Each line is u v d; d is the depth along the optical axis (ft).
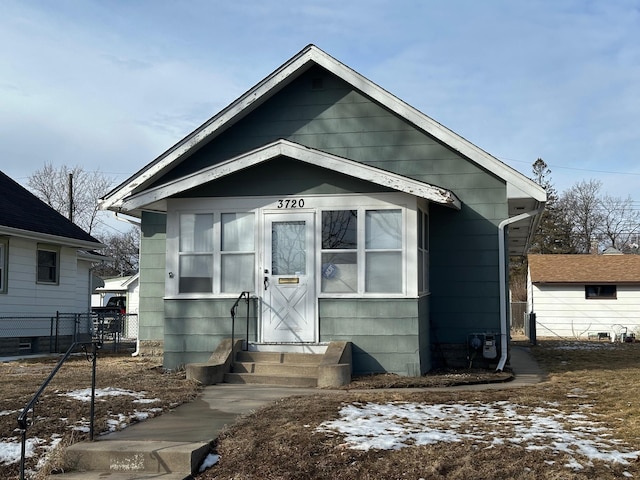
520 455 21.79
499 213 45.42
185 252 42.75
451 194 39.55
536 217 50.60
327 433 24.44
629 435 24.20
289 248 41.70
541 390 34.47
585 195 208.13
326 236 41.29
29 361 53.57
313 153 40.24
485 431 24.77
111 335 95.35
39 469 22.36
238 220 42.45
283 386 36.94
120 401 30.42
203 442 23.84
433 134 45.50
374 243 40.73
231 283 42.19
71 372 41.98
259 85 46.96
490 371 43.37
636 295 99.30
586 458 21.53
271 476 21.15
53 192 179.01
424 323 42.45
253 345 41.27
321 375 36.52
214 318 42.01
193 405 30.94
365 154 46.91
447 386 36.86
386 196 40.70
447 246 45.91
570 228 195.52
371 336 40.27
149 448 22.84
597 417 27.32
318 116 47.70
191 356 42.04
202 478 21.93
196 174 41.39
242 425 26.18
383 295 40.22
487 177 45.60
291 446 23.13
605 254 113.50
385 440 23.36
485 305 45.27
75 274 73.41
